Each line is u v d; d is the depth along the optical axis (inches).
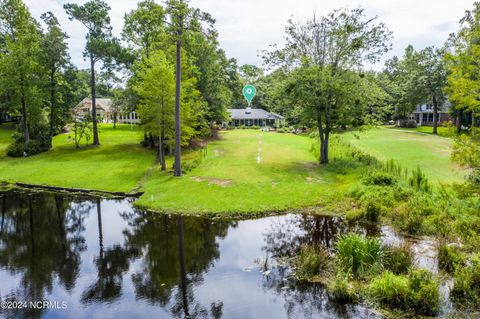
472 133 410.0
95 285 370.3
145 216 622.5
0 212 682.2
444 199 557.3
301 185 734.5
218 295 342.3
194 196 695.1
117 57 1363.2
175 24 844.0
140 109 963.3
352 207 598.9
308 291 341.1
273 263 410.6
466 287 309.6
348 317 295.3
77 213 663.1
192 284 366.3
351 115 919.0
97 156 1208.2
